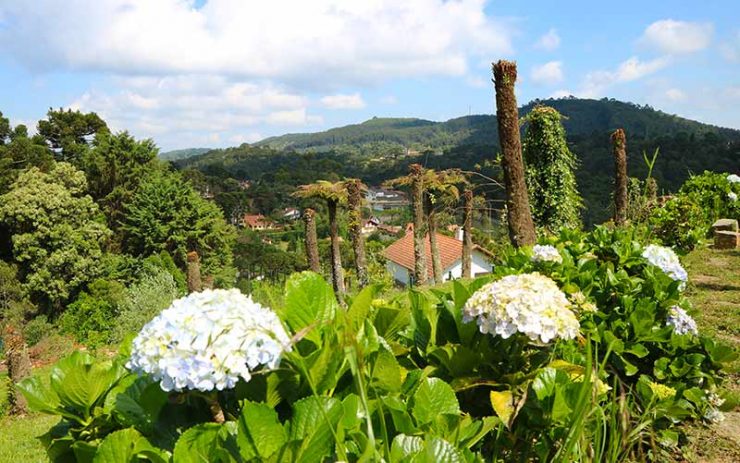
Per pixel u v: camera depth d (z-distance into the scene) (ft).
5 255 113.50
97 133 156.15
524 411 7.52
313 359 5.65
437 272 56.18
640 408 10.44
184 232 120.16
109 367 6.66
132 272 109.60
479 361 7.93
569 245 17.30
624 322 11.94
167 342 5.02
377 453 4.63
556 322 7.22
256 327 5.17
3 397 34.60
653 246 15.24
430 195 54.08
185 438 4.98
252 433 4.87
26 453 23.70
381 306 8.13
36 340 79.87
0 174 126.52
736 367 11.42
